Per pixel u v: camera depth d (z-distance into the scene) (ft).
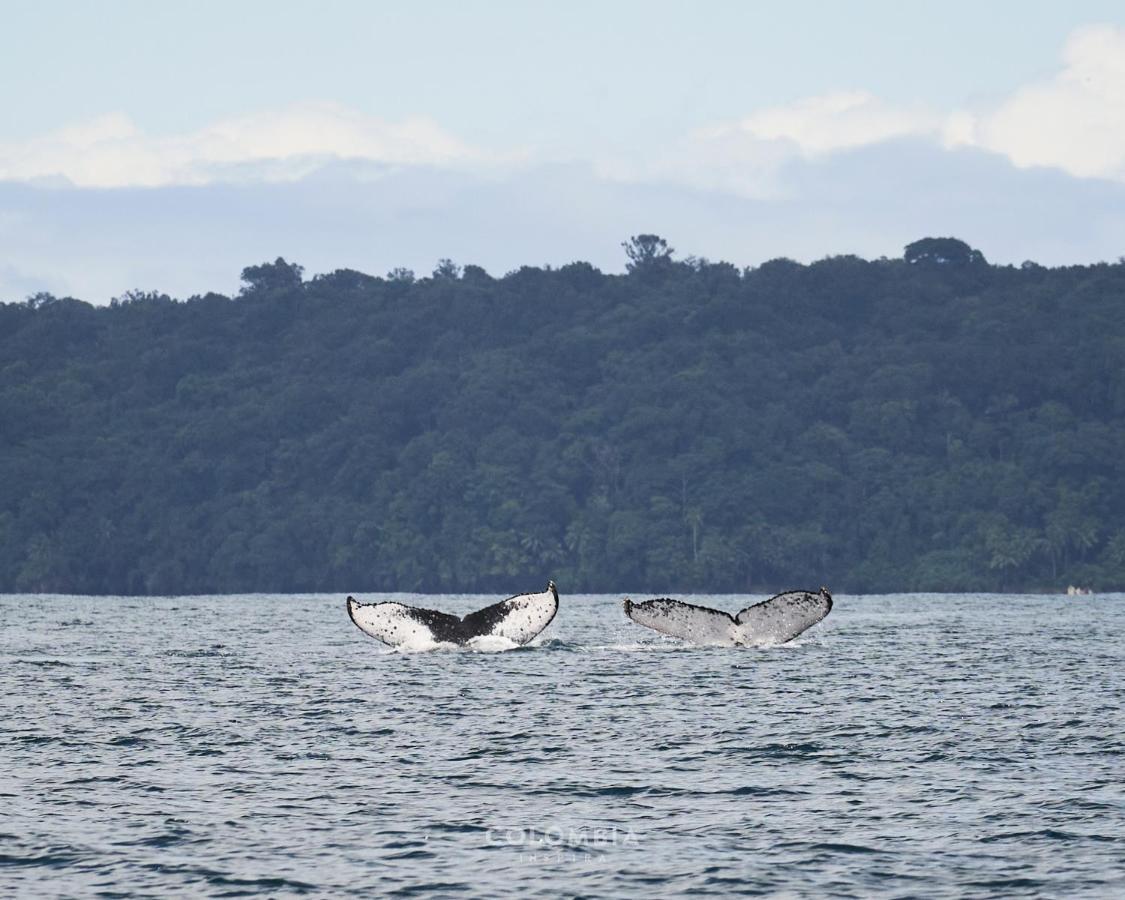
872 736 283.38
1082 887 174.91
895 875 181.37
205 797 226.17
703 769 248.93
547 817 212.43
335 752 266.36
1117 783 232.73
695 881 179.73
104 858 190.39
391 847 195.62
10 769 249.34
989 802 220.02
